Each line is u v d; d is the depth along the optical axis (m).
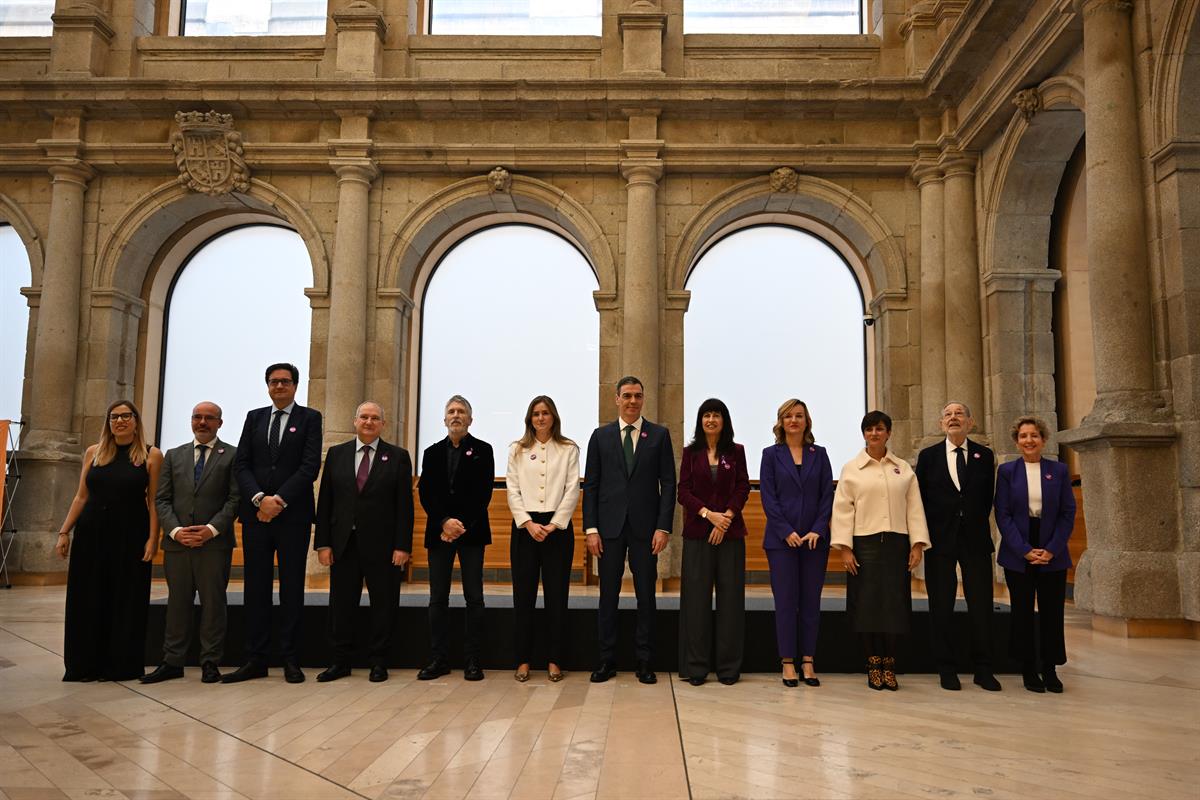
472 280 12.80
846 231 12.12
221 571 5.52
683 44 11.95
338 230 11.35
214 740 3.93
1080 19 8.19
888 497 5.32
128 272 12.04
